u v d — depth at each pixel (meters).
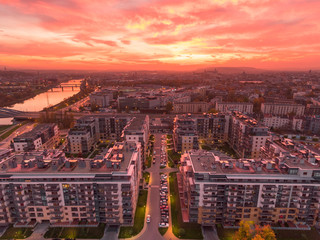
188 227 108.56
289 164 109.88
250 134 178.38
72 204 108.75
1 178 104.94
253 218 108.75
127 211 109.50
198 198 106.50
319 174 103.00
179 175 149.62
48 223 111.94
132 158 119.94
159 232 107.31
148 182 150.12
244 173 105.56
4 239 102.56
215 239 103.12
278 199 105.56
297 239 101.81
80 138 195.12
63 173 105.00
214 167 108.12
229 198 105.44
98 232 105.81
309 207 105.62
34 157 122.75
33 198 108.06
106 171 106.44
